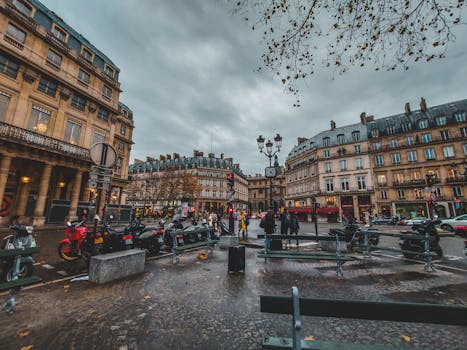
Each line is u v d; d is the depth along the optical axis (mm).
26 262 4941
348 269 6383
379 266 6766
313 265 6832
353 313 1460
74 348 2613
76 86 19422
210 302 3992
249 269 6309
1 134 13789
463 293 4523
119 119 28781
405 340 2824
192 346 2672
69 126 19156
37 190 18000
